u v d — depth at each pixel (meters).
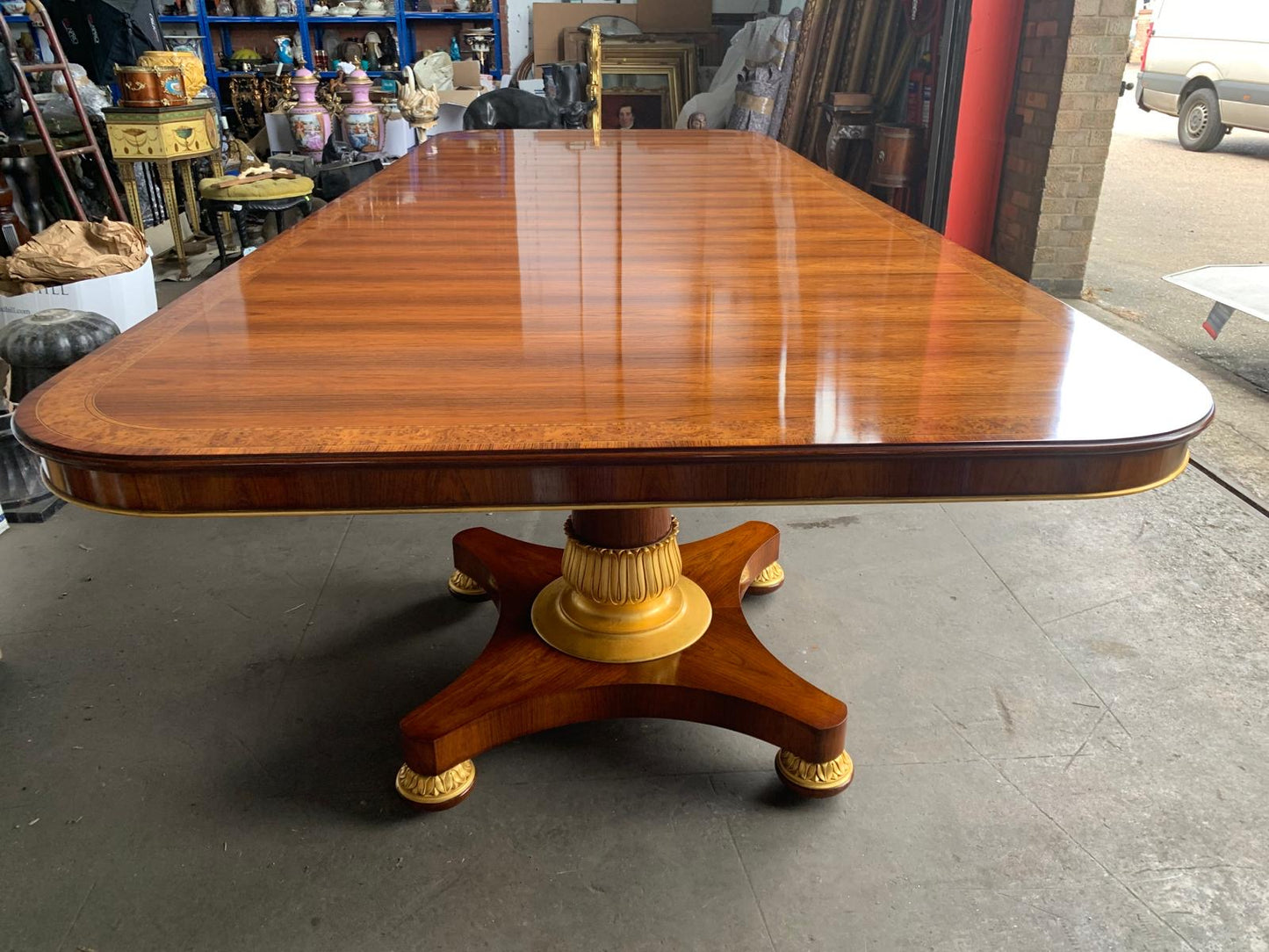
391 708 1.65
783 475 0.81
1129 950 1.19
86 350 2.31
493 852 1.35
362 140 4.79
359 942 1.21
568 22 6.72
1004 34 3.94
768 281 1.33
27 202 3.87
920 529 2.22
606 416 0.86
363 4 6.85
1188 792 1.44
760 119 5.02
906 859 1.33
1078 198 3.84
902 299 1.25
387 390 0.93
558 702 1.49
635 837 1.38
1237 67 7.22
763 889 1.29
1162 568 2.05
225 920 1.24
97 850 1.35
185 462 0.78
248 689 1.69
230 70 7.00
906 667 1.73
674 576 1.60
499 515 2.31
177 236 4.41
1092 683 1.68
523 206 1.91
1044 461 0.81
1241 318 3.72
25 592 1.98
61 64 3.67
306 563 2.10
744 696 1.45
